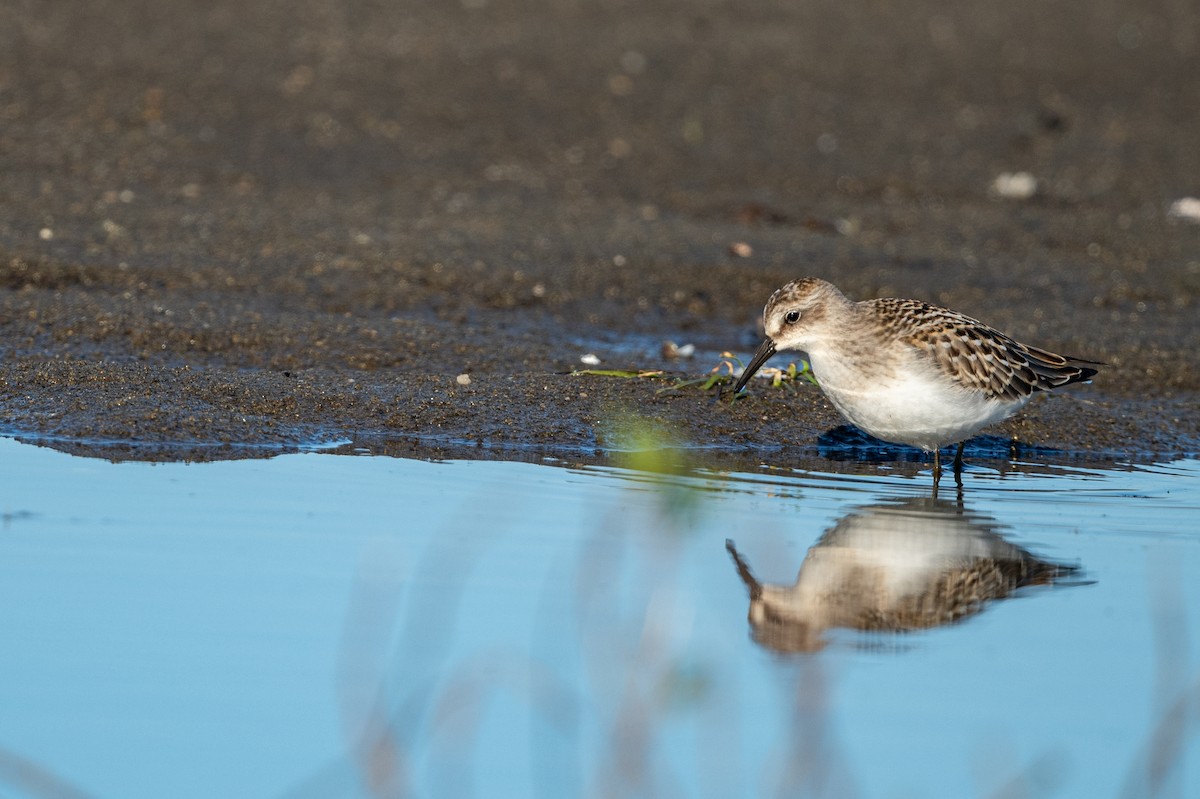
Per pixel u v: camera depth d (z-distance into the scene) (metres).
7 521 9.04
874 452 11.70
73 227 15.48
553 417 11.70
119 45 22.58
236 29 23.94
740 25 26.66
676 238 17.03
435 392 11.97
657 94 23.03
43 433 10.70
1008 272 16.67
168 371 11.89
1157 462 11.66
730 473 10.80
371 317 13.94
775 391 12.51
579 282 15.44
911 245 17.58
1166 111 24.36
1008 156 21.84
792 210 18.73
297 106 20.89
